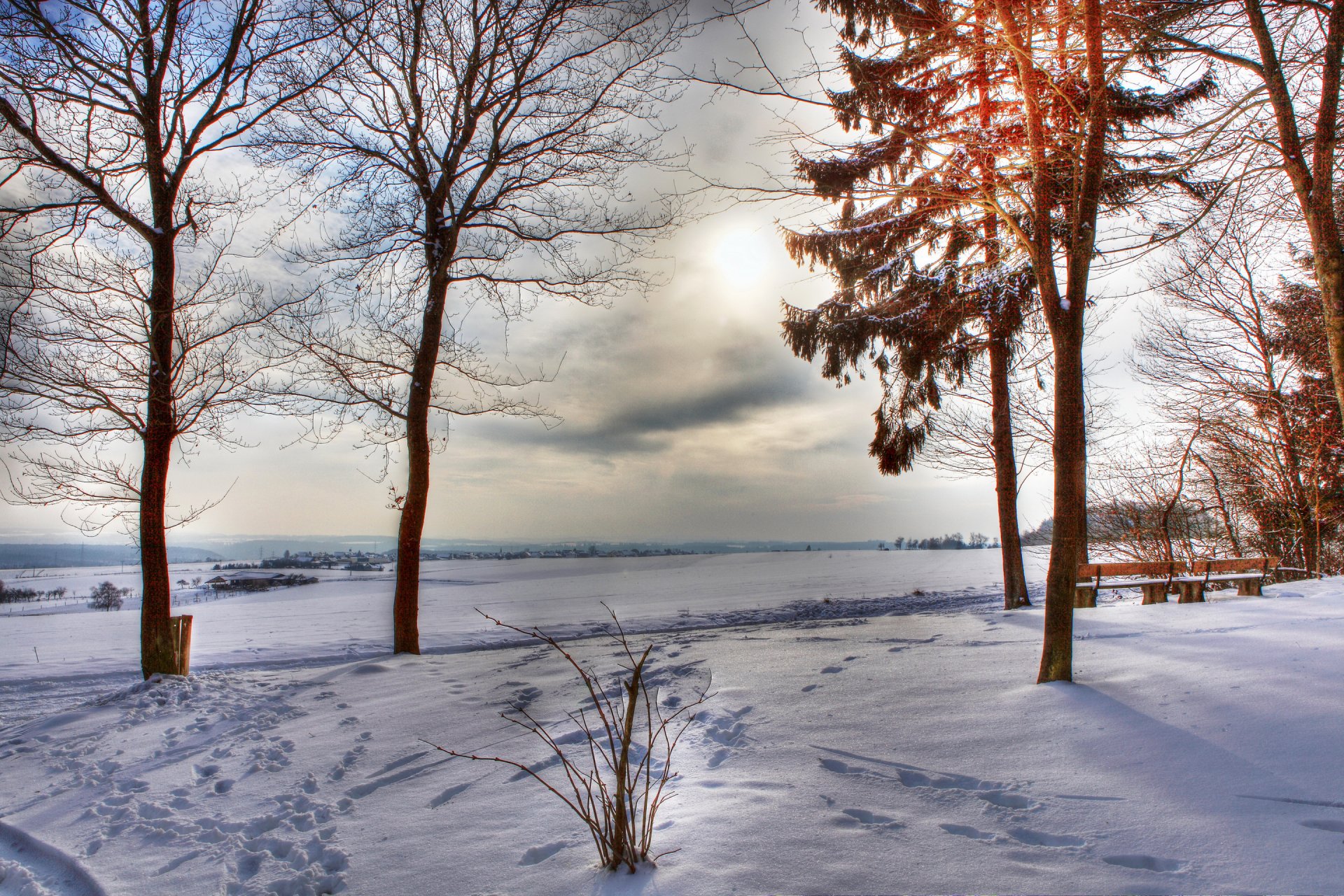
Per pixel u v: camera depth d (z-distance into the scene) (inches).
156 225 387.5
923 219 463.2
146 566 371.2
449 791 183.6
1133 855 122.6
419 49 443.8
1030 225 315.3
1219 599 423.5
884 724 204.2
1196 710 187.2
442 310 461.7
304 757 222.7
